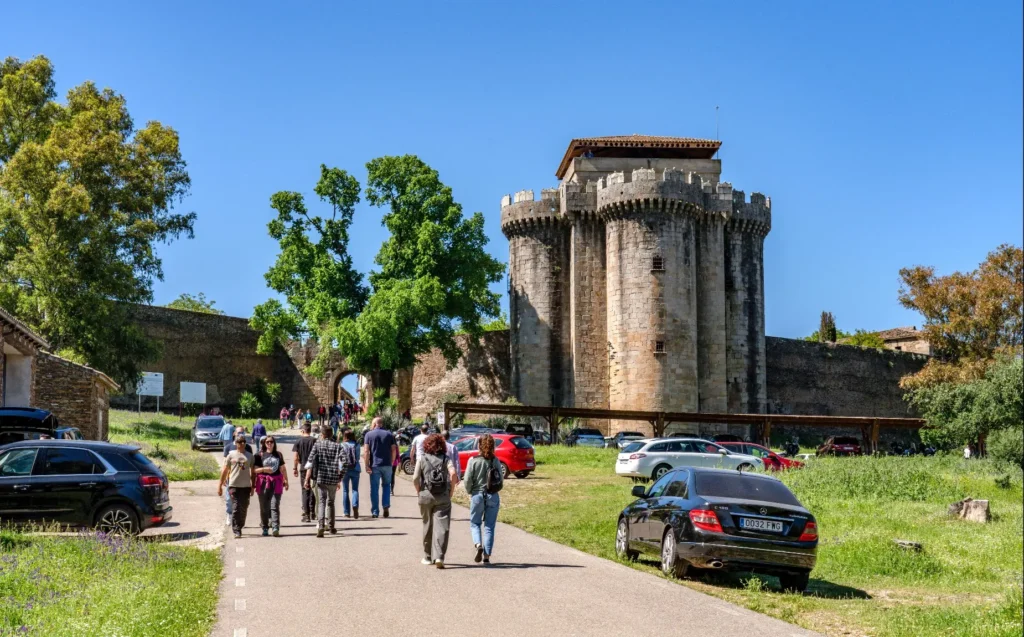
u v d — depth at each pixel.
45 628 9.80
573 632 10.38
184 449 45.28
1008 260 81.12
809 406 81.94
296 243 63.69
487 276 66.56
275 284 64.00
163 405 74.38
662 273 65.00
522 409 52.22
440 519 14.64
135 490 17.61
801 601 13.32
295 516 22.48
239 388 80.44
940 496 29.73
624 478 34.47
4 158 55.34
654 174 65.44
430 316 63.53
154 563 14.14
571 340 68.88
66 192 49.59
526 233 71.31
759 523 13.98
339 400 82.12
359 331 59.25
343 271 64.06
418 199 64.31
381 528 19.92
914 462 42.62
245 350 81.12
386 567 14.59
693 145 72.56
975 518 24.70
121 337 52.75
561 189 70.25
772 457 37.78
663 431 55.03
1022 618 12.12
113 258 52.81
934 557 18.61
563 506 25.62
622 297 65.56
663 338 64.44
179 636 9.83
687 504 14.52
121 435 47.31
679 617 11.34
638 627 10.71
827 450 62.19
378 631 10.26
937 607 13.59
